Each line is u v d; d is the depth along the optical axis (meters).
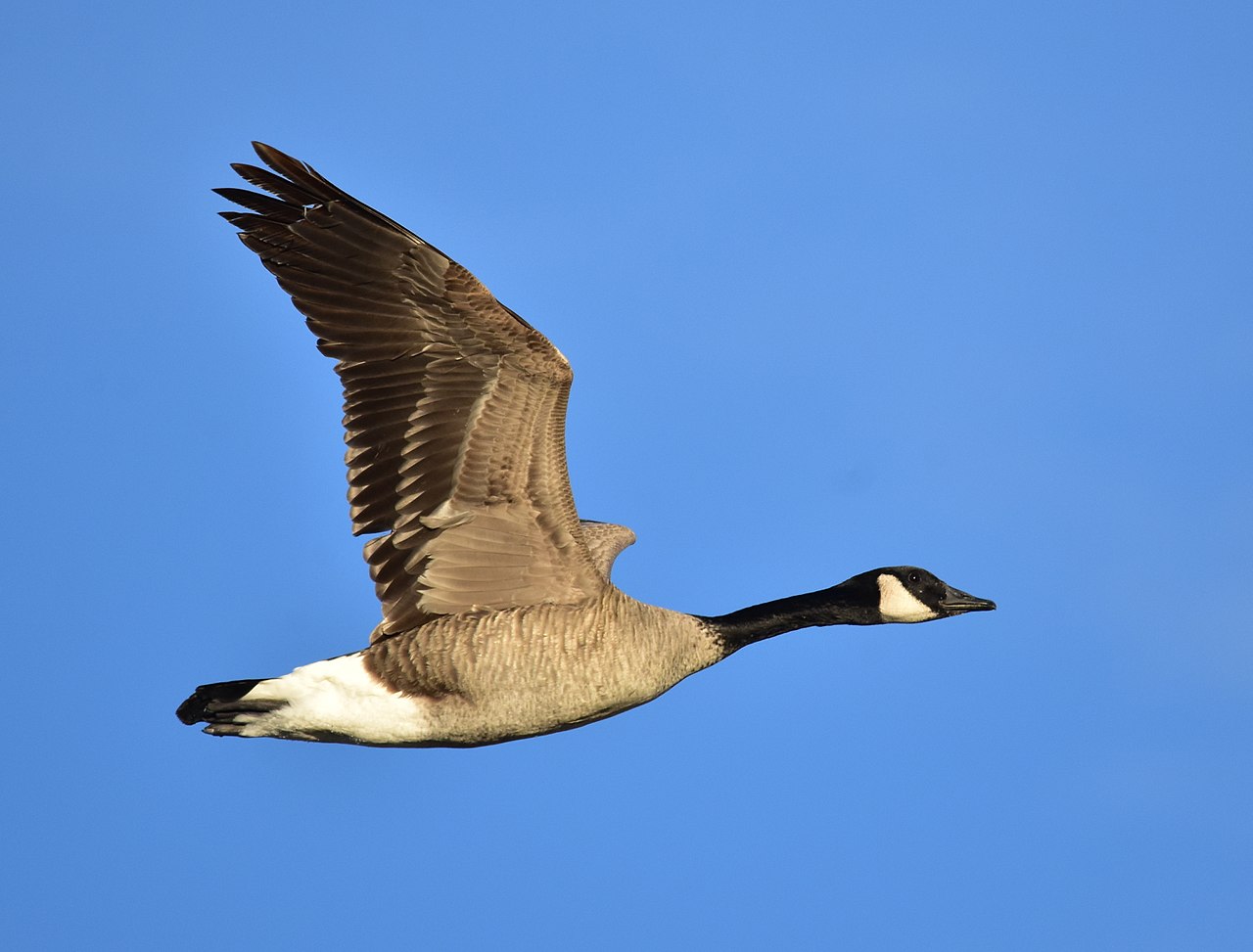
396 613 14.41
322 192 13.16
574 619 14.45
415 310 13.54
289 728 14.47
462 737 14.47
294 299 13.67
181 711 14.45
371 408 13.93
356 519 14.22
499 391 13.84
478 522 14.26
